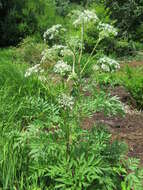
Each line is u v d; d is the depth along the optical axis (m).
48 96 5.16
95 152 3.26
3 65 6.63
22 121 4.52
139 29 12.17
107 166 3.12
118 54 11.20
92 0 14.28
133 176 3.09
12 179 3.23
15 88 5.47
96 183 3.17
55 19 13.51
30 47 9.91
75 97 3.31
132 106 6.18
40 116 3.55
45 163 3.19
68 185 3.08
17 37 12.87
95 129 3.47
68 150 3.25
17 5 13.33
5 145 3.35
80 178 2.95
